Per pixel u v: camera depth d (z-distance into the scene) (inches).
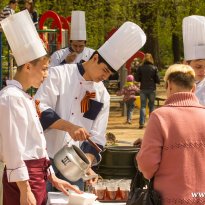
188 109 175.9
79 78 213.5
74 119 213.6
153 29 1140.5
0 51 357.4
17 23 186.2
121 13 1021.8
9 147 174.7
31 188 180.1
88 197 190.4
